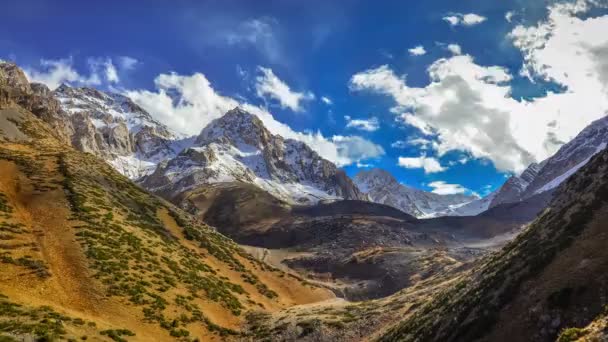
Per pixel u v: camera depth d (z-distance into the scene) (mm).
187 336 68438
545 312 38375
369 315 84938
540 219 56656
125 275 78125
